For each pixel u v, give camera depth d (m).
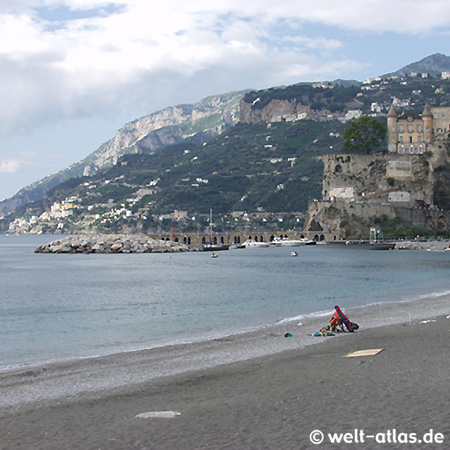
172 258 165.00
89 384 26.78
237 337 38.91
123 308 60.53
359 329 39.47
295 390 23.58
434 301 55.75
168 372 28.67
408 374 24.80
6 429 20.56
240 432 18.89
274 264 132.00
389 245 179.62
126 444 18.52
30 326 49.38
